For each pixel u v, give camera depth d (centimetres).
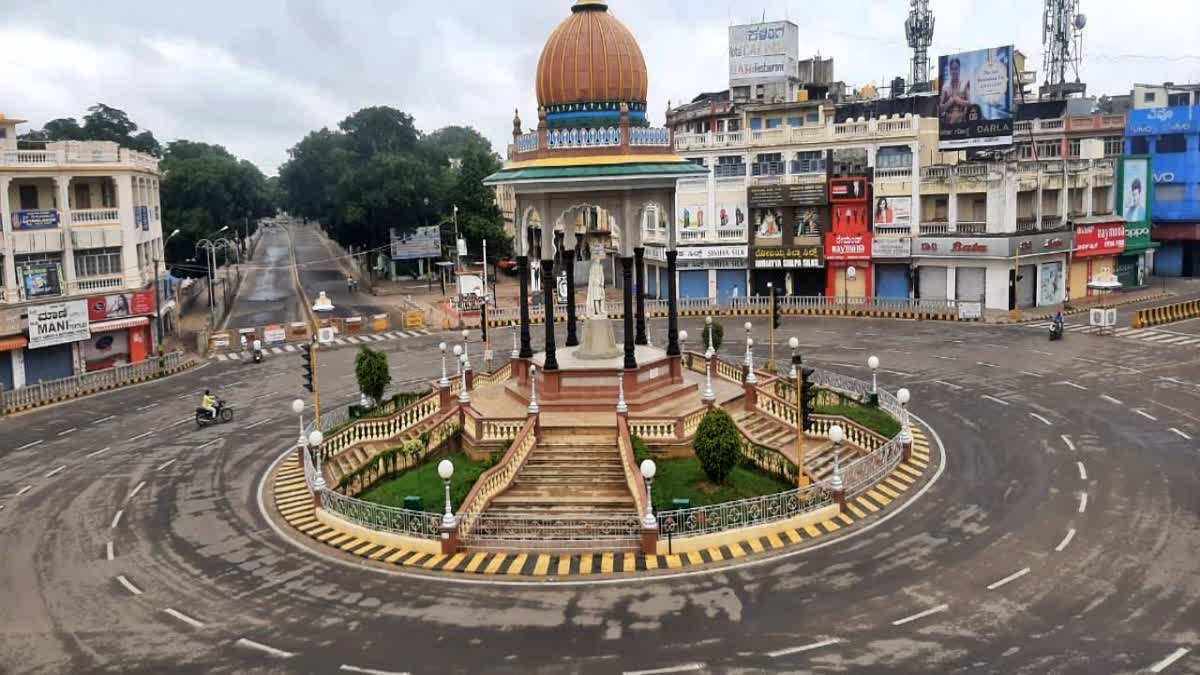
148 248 6762
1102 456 3231
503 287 9806
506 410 3550
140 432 4241
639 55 3712
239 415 4481
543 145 3566
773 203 7319
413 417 3759
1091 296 7394
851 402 4072
